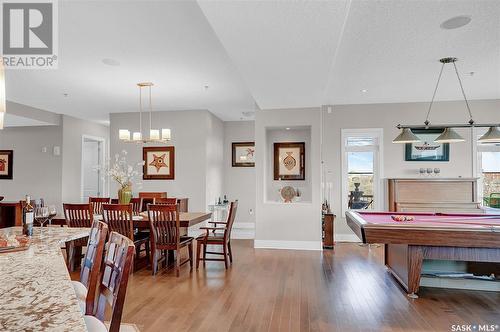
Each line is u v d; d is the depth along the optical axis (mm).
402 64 4160
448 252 3264
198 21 2916
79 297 1603
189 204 6844
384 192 6309
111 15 2793
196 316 2820
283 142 6387
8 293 1032
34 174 7191
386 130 6359
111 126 7133
